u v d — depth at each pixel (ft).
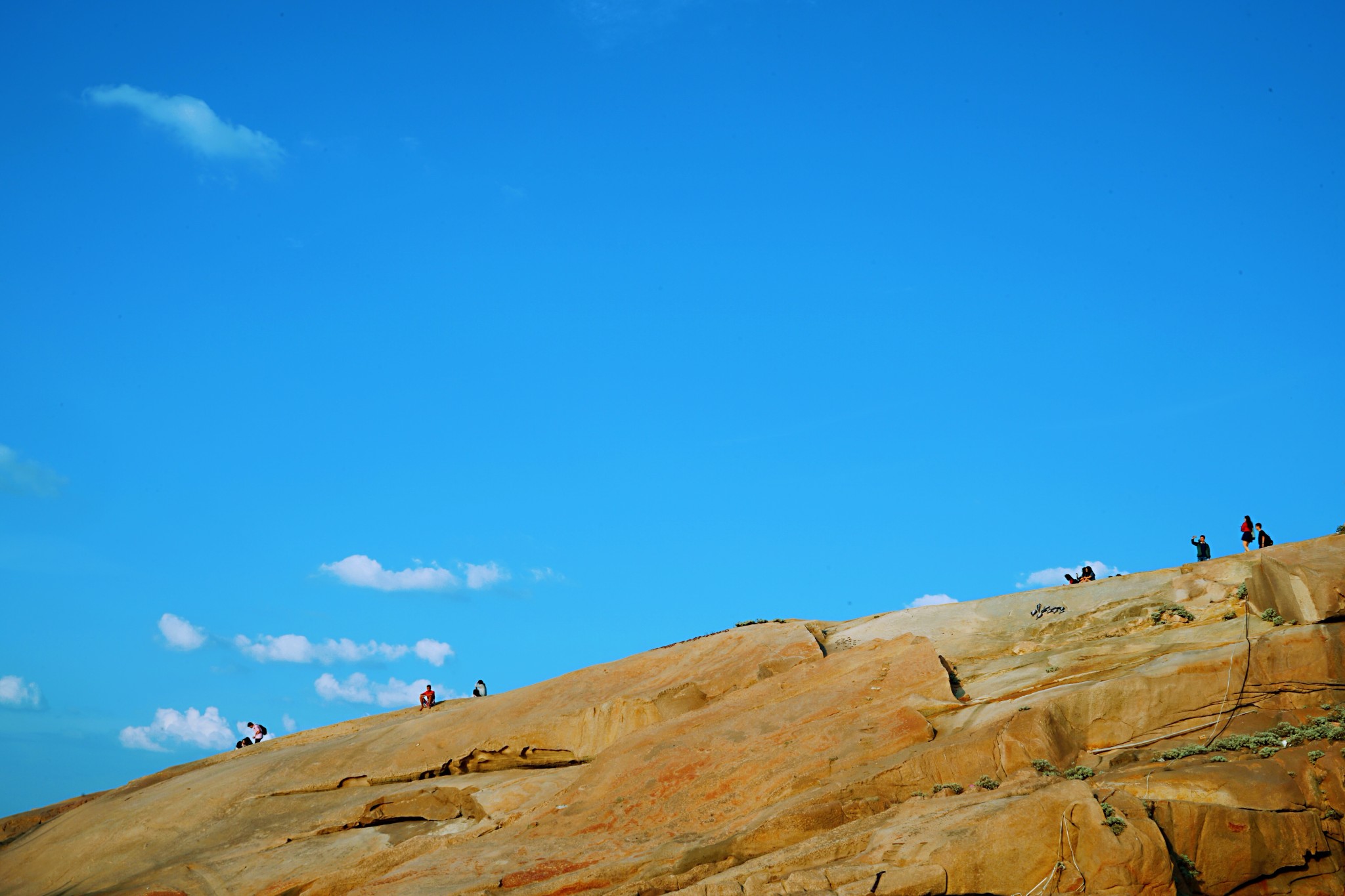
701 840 90.79
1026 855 72.33
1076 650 109.29
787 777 96.12
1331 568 94.48
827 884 73.15
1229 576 113.09
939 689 103.45
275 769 135.85
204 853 120.98
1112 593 119.55
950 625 124.77
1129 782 80.53
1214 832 76.95
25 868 126.31
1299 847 77.41
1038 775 83.82
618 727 123.03
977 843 72.90
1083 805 73.36
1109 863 71.46
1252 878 76.95
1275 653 90.58
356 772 131.95
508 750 127.95
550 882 87.10
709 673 126.82
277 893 107.14
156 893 111.65
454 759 129.80
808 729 101.65
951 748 89.04
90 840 127.13
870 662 113.09
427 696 166.81
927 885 71.51
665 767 102.53
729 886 76.43
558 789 113.29
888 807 86.84
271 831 123.34
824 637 133.18
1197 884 76.18
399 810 119.55
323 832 120.67
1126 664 99.55
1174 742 88.28
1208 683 90.27
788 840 85.10
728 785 97.96
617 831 97.25
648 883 83.97
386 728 142.61
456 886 90.17
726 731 105.40
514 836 101.96
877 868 73.20
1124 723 89.86
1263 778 79.46
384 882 94.17
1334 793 79.41
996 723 90.89
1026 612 122.11
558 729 126.93
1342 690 88.89
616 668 139.95
